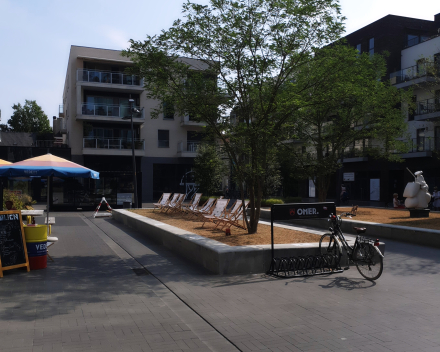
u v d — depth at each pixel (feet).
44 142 119.96
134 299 18.85
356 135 66.28
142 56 32.14
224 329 14.96
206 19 31.89
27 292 19.71
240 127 32.22
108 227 50.08
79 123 112.78
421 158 97.40
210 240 28.45
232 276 23.79
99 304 17.95
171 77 32.53
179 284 21.72
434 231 36.11
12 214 23.84
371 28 114.32
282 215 25.35
